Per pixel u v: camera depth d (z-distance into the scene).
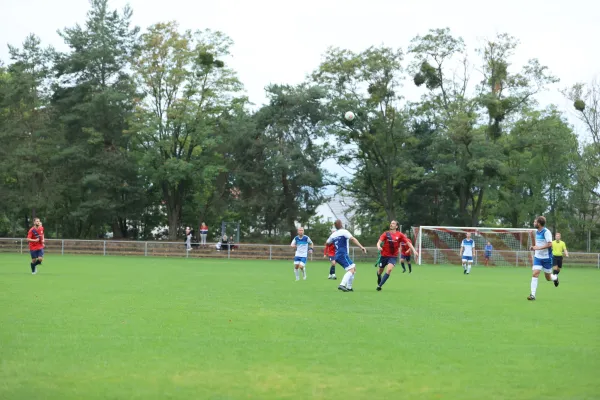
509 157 58.69
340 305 16.22
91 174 56.12
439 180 56.16
